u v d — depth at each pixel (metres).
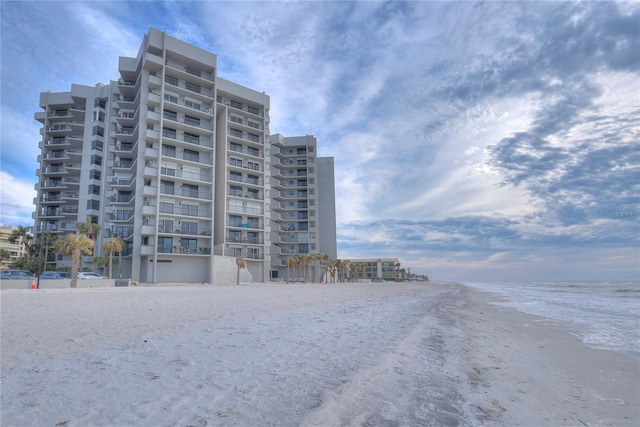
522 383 7.29
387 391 6.07
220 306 18.36
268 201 72.56
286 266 80.25
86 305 17.50
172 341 9.30
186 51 61.06
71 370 6.68
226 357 7.80
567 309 27.67
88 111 70.94
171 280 55.91
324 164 97.75
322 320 14.20
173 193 58.16
